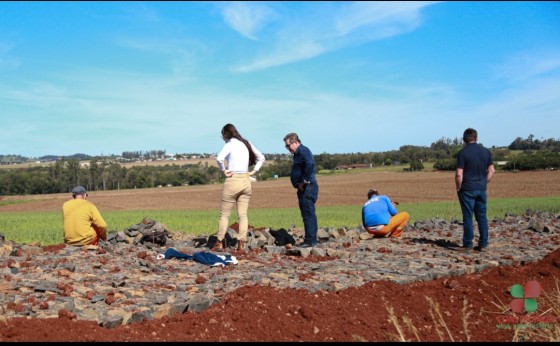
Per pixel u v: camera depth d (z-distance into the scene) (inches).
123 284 249.1
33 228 756.6
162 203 2277.3
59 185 4170.8
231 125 387.2
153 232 446.3
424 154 5792.3
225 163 387.9
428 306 247.1
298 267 313.1
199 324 196.4
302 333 199.6
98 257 335.3
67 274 270.5
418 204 1529.3
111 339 172.2
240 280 267.1
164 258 345.1
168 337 181.6
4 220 1002.1
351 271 297.3
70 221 384.2
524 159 3791.8
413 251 386.6
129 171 4618.6
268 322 203.5
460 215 1032.8
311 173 394.6
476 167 377.7
